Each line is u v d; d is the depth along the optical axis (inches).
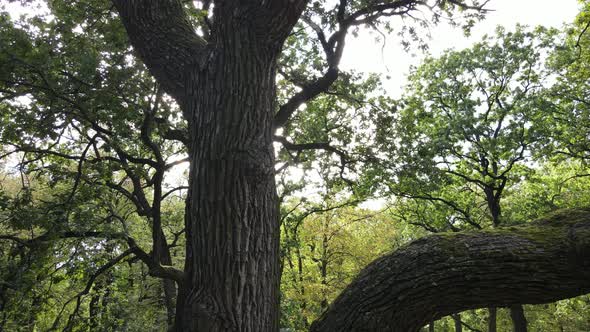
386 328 89.7
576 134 633.0
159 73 145.7
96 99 201.0
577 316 1008.2
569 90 639.8
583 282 79.1
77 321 286.7
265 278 123.6
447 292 86.8
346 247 797.2
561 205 704.4
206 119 130.0
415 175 400.8
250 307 118.3
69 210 232.4
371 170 412.8
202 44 145.7
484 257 84.9
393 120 393.4
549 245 82.6
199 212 124.3
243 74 129.8
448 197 733.3
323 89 219.6
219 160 125.1
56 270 257.6
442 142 612.7
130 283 392.5
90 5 229.5
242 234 121.3
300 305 743.7
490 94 698.2
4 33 195.2
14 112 230.4
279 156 374.0
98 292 366.9
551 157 668.7
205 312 115.8
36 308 273.0
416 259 90.8
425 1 250.8
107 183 317.1
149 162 242.5
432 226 770.8
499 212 670.5
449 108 722.8
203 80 134.1
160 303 649.0
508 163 633.6
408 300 88.9
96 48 222.2
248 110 128.6
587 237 79.1
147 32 144.0
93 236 248.8
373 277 94.3
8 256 250.5
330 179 427.2
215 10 138.1
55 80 198.5
